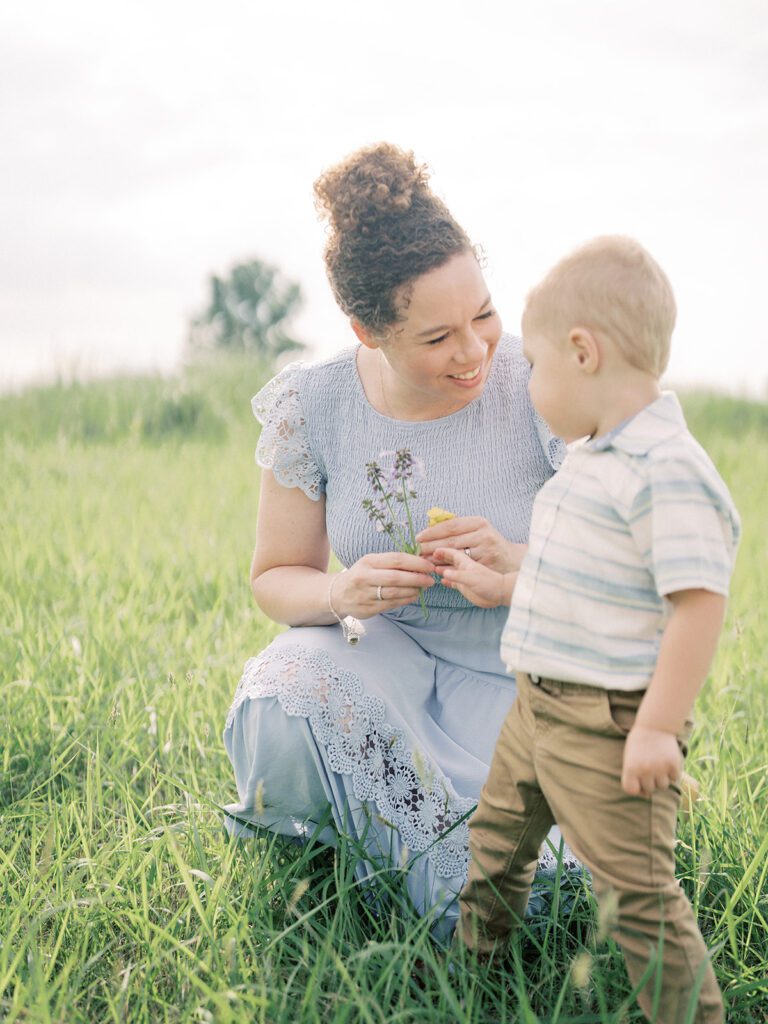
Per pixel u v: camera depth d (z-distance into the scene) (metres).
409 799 2.59
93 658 4.00
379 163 2.40
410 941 2.46
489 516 2.72
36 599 4.86
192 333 39.03
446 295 2.35
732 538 2.05
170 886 2.64
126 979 2.25
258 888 2.50
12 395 10.97
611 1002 2.30
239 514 6.92
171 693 3.68
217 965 2.27
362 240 2.36
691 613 1.96
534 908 2.61
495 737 2.75
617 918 2.11
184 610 4.78
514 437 2.73
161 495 7.44
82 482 7.79
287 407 2.86
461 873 2.55
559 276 2.15
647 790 1.99
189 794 3.01
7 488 7.42
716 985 2.09
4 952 2.24
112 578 5.11
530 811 2.32
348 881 2.55
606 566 2.08
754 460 9.55
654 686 1.99
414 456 2.76
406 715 2.68
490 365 2.76
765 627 4.66
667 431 2.06
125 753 3.36
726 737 3.50
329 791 2.59
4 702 3.64
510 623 2.21
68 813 2.92
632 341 2.09
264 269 39.44
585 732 2.11
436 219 2.37
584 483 2.13
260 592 2.91
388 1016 2.17
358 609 2.63
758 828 2.85
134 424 10.41
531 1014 2.01
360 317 2.43
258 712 2.59
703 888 2.50
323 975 2.29
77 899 2.53
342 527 2.82
